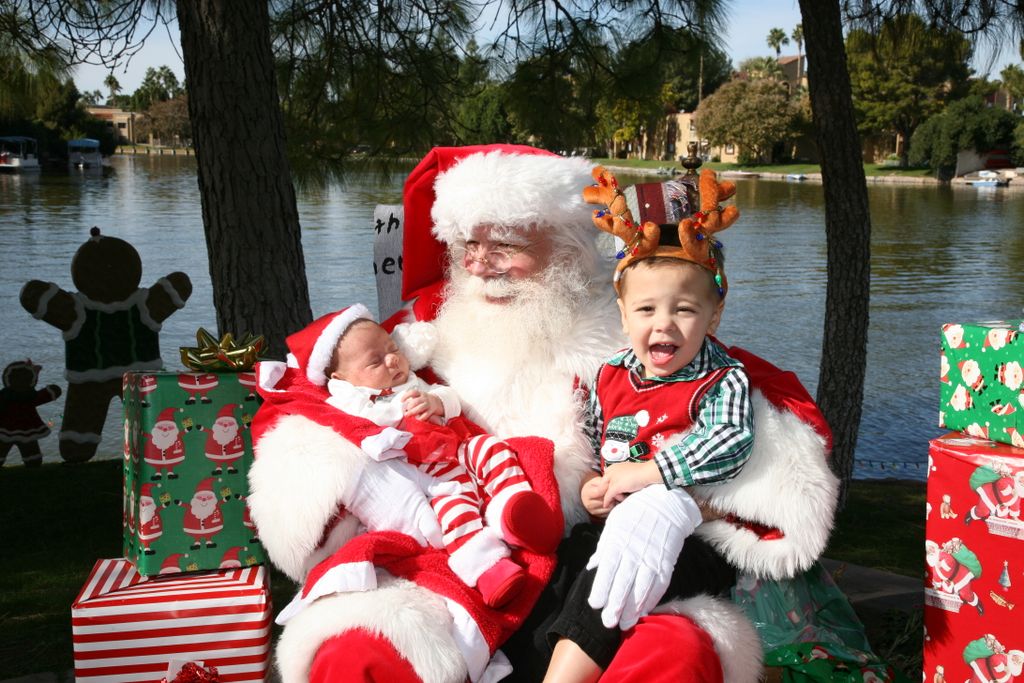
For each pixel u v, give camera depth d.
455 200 2.56
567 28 6.47
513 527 2.20
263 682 2.42
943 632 2.18
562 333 2.58
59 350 13.07
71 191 45.22
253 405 2.53
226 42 4.47
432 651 2.01
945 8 5.57
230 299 4.63
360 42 6.52
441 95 6.72
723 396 2.26
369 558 2.15
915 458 9.02
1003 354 2.09
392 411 2.39
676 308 2.23
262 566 2.55
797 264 24.27
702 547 2.26
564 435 2.48
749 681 2.09
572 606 2.10
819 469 2.21
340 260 21.66
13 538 5.53
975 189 57.53
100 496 6.58
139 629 2.35
